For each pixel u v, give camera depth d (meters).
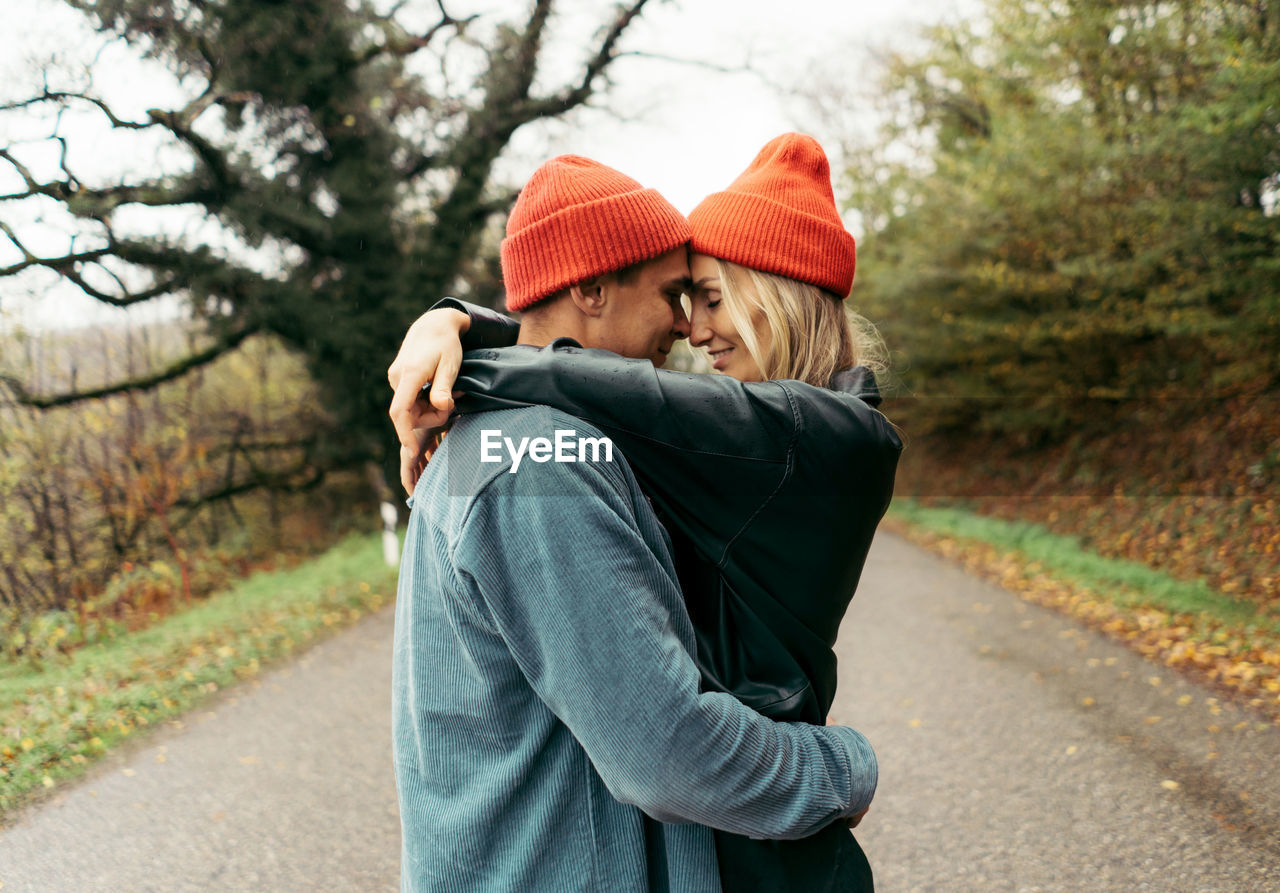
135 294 10.73
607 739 0.84
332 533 15.34
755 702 0.99
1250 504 9.34
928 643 6.71
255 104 11.30
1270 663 5.32
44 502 8.93
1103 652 6.09
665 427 0.96
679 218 1.17
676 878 0.95
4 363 9.65
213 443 13.59
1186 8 7.72
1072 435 15.25
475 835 0.92
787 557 1.01
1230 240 8.08
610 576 0.85
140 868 3.42
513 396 0.94
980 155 11.90
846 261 1.38
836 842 1.01
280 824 3.77
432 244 13.05
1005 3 9.86
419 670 0.98
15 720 5.11
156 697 5.52
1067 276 10.56
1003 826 3.54
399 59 12.63
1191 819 3.47
